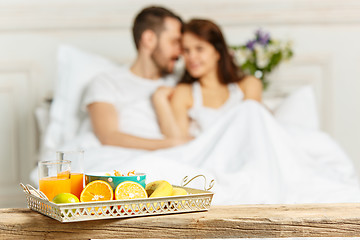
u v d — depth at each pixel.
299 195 1.64
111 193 1.01
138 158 1.67
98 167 1.75
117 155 1.95
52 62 2.88
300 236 1.01
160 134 2.29
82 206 0.95
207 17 2.95
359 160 3.02
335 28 2.99
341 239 1.02
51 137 2.44
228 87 2.37
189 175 1.62
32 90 2.87
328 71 2.99
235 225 1.01
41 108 2.74
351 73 3.00
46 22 2.87
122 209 0.99
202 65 2.33
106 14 2.90
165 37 2.43
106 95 2.30
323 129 3.01
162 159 1.67
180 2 2.94
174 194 1.08
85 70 2.54
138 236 0.99
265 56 2.67
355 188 1.72
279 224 1.01
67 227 0.99
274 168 1.71
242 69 2.63
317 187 1.71
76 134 2.43
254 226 1.01
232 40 2.95
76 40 2.90
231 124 1.86
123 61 2.92
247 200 1.58
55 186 1.05
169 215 1.02
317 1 2.96
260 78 2.71
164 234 1.00
